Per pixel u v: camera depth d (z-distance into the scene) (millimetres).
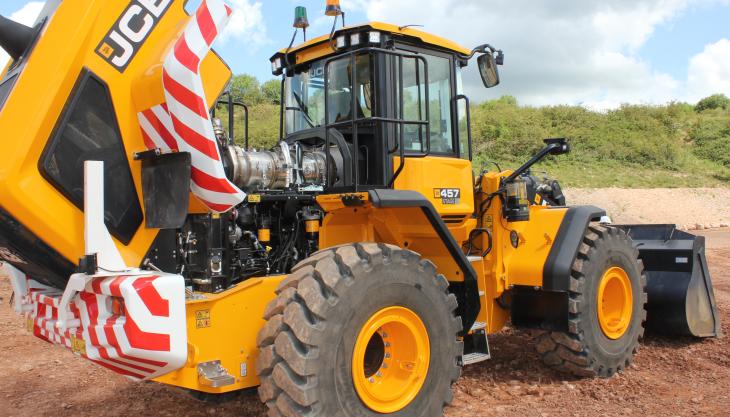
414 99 4461
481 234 4965
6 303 8477
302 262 3506
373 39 4066
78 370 5375
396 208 3957
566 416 4031
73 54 3176
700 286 5969
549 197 6281
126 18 3391
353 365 3334
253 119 22000
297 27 4734
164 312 3021
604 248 5039
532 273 4852
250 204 4145
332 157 4434
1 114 3000
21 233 3133
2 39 3205
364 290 3387
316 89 4777
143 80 3379
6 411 4375
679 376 4941
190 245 3787
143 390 4824
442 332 3793
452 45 4715
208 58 3609
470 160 4777
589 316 4855
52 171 3131
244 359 3590
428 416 3676
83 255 3264
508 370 5188
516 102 34281
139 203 3494
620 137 29406
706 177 26531
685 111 35031
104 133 3338
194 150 3301
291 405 3193
